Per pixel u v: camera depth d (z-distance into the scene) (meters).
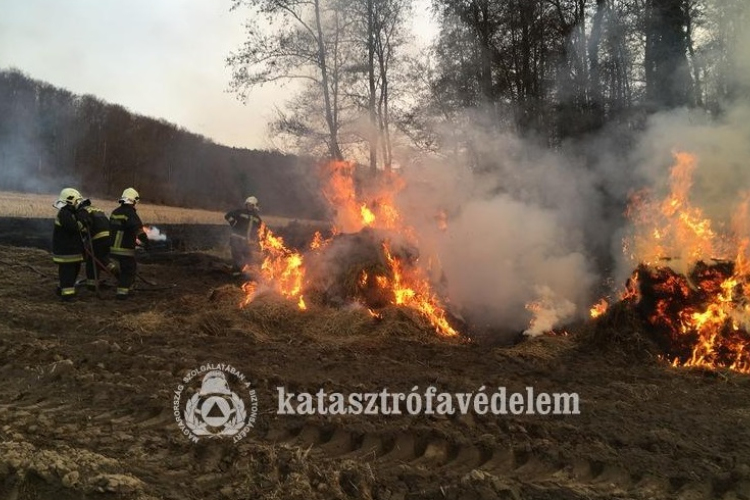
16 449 3.59
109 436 4.20
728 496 3.54
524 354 6.52
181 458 3.91
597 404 4.90
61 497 3.21
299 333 7.39
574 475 3.79
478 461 3.99
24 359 5.89
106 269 9.71
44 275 10.87
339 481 3.61
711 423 4.54
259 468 3.74
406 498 3.51
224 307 8.11
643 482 3.67
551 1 12.62
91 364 5.79
